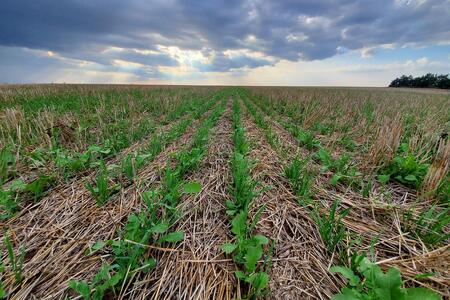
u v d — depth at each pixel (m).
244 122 5.88
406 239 1.66
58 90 12.95
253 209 1.99
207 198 2.17
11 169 2.50
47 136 3.19
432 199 2.11
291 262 1.48
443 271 1.36
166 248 1.52
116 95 10.80
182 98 11.45
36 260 1.47
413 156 2.70
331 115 6.58
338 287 1.33
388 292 1.03
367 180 2.54
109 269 1.32
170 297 1.28
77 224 1.80
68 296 1.25
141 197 2.09
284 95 13.44
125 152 3.33
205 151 3.21
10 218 1.83
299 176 2.48
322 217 1.90
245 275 1.32
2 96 9.02
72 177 2.49
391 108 7.96
